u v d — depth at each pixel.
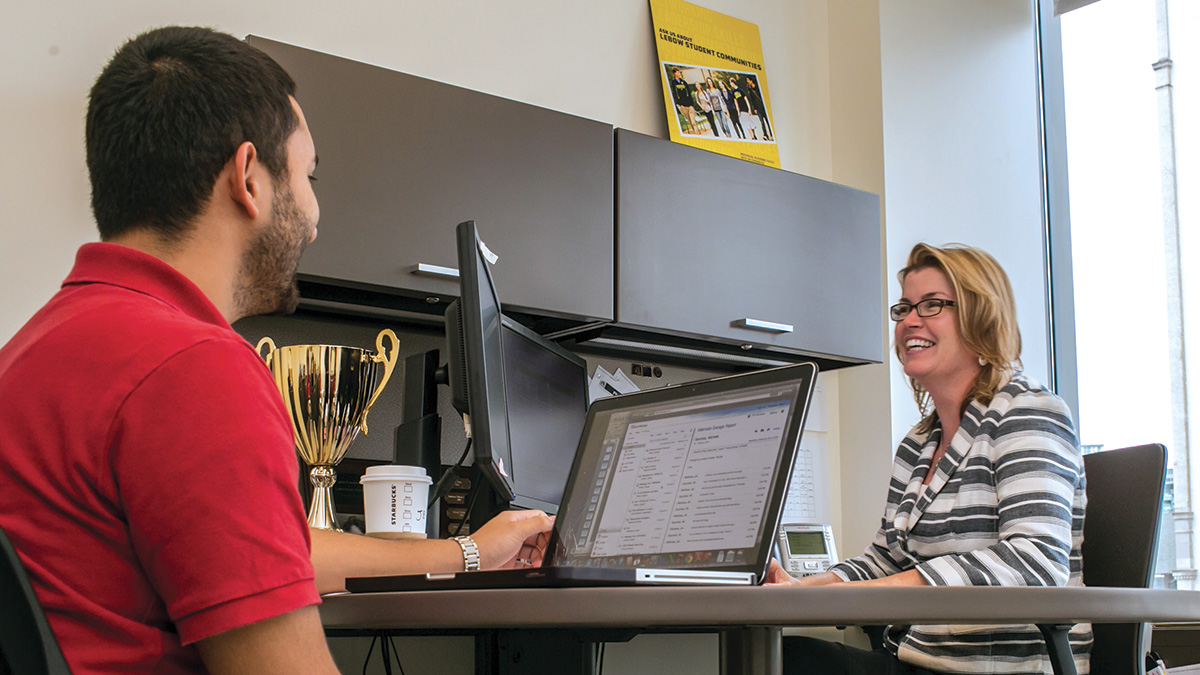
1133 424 3.16
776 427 1.08
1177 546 2.99
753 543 1.01
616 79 2.76
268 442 0.73
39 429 0.72
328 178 1.90
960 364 1.93
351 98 1.95
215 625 0.68
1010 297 1.96
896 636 1.97
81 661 0.70
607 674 2.62
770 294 2.53
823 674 1.89
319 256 1.87
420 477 1.52
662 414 1.23
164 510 0.69
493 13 2.55
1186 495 3.01
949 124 3.26
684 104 2.83
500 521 1.39
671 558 1.07
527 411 1.73
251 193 0.90
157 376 0.71
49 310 0.81
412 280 1.97
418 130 2.02
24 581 0.63
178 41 0.91
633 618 0.81
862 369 3.05
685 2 2.93
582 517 1.22
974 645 1.69
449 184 2.04
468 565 1.31
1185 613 1.07
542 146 2.19
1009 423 1.70
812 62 3.25
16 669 0.62
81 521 0.71
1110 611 1.00
